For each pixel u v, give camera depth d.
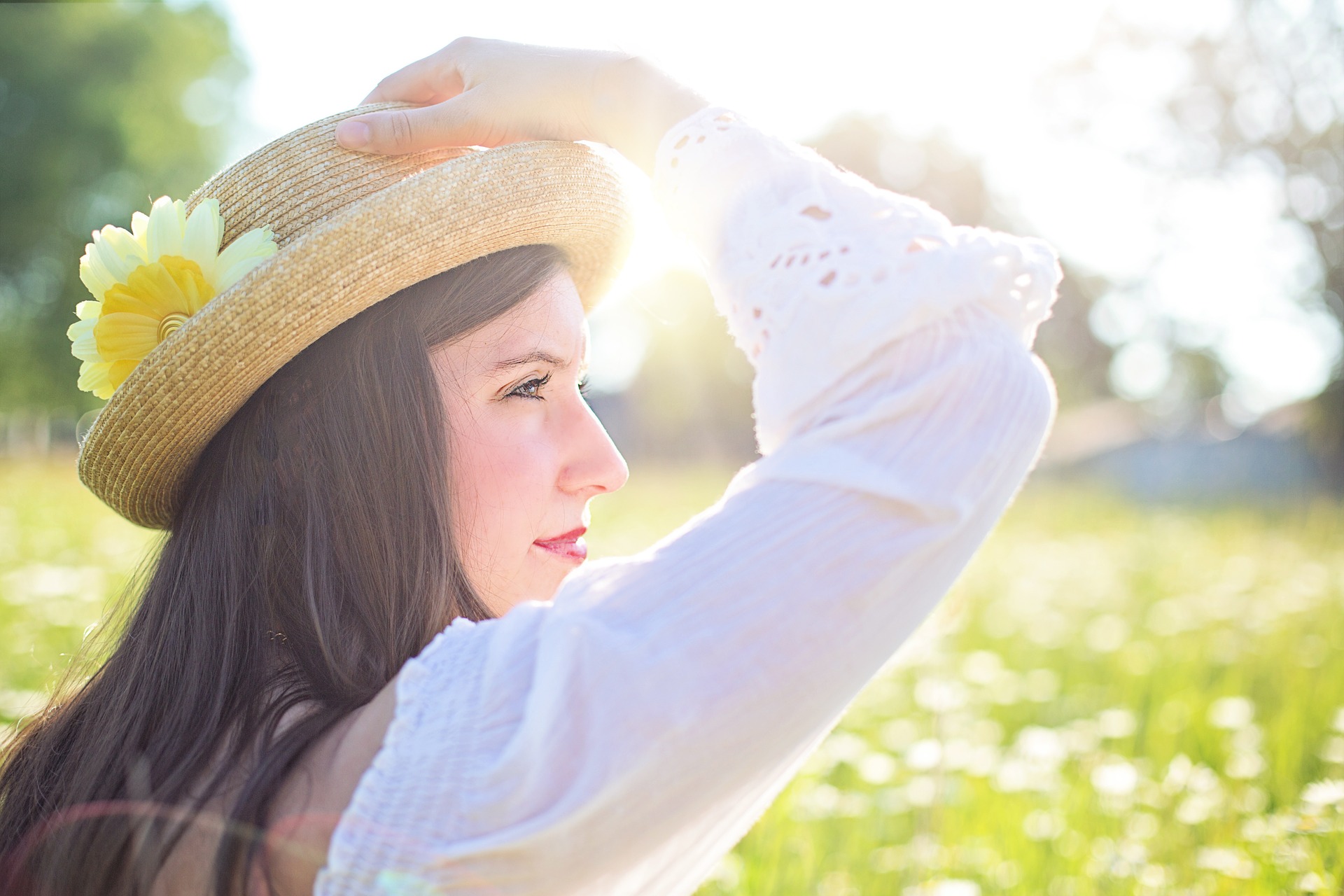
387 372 1.29
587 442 1.39
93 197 30.08
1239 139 29.58
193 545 1.36
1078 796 2.90
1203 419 34.44
